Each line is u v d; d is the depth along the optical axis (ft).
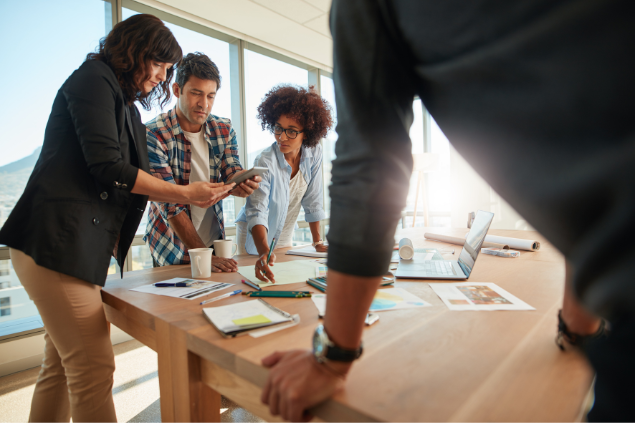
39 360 8.10
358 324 1.38
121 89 3.63
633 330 0.89
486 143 0.98
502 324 2.30
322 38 14.26
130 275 4.17
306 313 2.60
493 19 0.80
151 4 11.17
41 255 2.97
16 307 8.44
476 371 1.67
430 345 1.98
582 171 0.70
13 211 3.07
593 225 0.72
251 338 2.13
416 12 1.03
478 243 3.86
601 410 0.98
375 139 1.23
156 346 2.59
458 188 16.90
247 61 14.44
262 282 3.59
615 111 0.64
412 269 4.07
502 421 1.29
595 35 0.63
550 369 1.67
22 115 8.59
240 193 4.40
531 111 0.80
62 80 9.19
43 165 3.18
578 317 1.75
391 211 1.27
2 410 6.18
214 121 5.84
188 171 5.67
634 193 0.60
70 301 3.11
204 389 2.34
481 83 0.91
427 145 18.13
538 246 5.64
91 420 3.26
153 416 5.79
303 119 5.60
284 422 1.74
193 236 5.12
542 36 0.71
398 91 1.26
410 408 1.38
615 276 0.66
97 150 3.12
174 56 3.82
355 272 1.29
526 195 0.89
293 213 7.00
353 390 1.51
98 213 3.35
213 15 12.35
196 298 3.11
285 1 11.65
